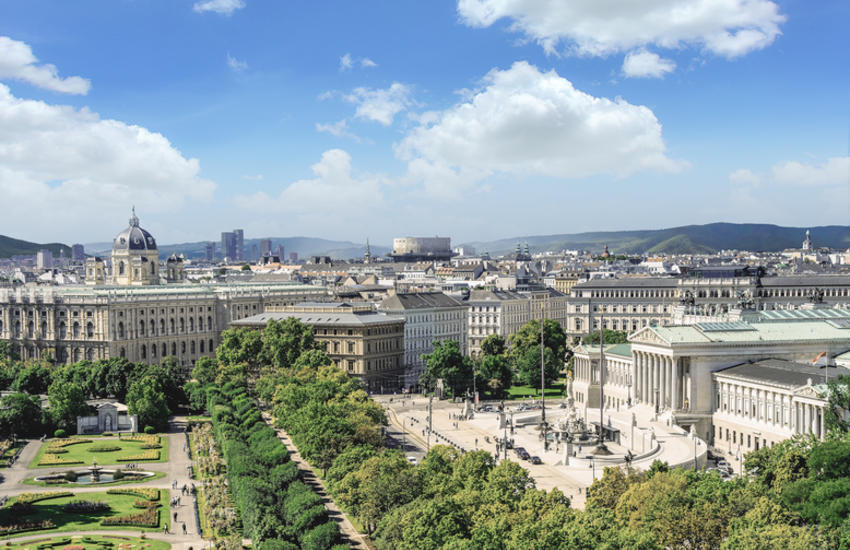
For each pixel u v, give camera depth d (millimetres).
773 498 186125
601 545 157500
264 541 196250
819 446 192750
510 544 163000
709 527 169875
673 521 170625
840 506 170625
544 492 192000
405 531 176000
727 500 180500
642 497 180500
